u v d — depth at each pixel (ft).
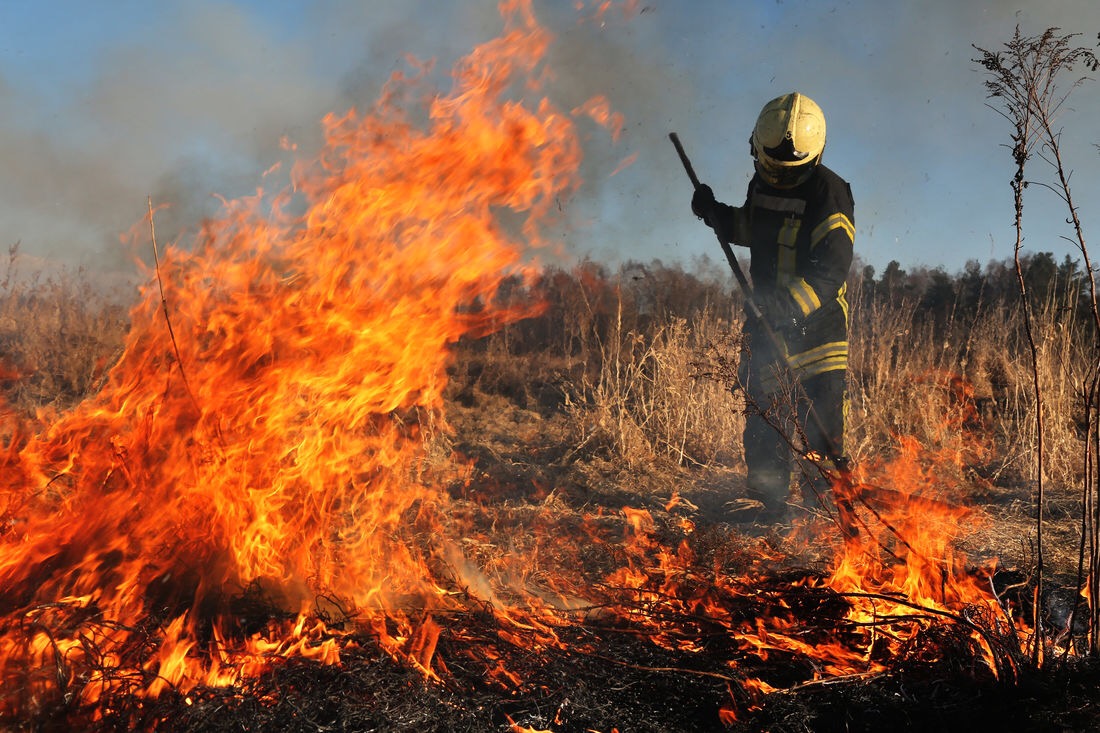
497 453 21.75
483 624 10.30
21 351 27.45
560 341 33.96
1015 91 9.22
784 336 16.42
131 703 8.14
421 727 8.20
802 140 15.61
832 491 14.02
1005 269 34.94
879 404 23.90
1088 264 9.35
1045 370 20.59
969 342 30.40
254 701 8.21
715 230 16.79
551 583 12.45
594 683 9.20
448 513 16.14
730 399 21.83
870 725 8.52
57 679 8.14
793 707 8.66
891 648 9.84
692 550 13.74
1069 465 19.27
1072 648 9.44
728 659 9.73
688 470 20.81
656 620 10.74
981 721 8.43
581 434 22.65
